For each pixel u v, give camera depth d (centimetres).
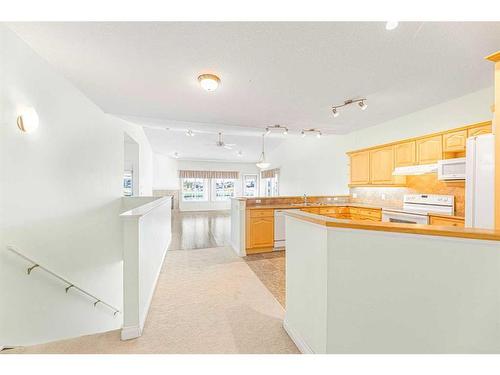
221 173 1106
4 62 160
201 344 162
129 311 170
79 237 272
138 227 174
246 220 391
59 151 230
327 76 238
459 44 182
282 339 169
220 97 298
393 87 269
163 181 1005
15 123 171
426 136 334
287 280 180
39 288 198
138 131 579
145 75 236
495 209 144
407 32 166
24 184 181
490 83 261
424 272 109
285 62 209
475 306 100
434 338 107
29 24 158
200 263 347
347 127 465
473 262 100
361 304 121
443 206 320
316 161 645
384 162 410
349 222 125
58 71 227
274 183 984
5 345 160
